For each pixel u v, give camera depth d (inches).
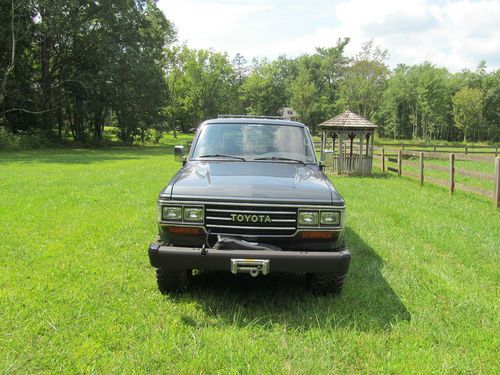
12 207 340.2
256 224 152.9
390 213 344.5
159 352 126.0
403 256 228.7
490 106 3255.4
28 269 197.2
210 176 171.6
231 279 191.5
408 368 120.3
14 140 1304.1
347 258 148.8
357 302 166.4
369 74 2331.4
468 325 147.9
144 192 432.8
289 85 3585.1
